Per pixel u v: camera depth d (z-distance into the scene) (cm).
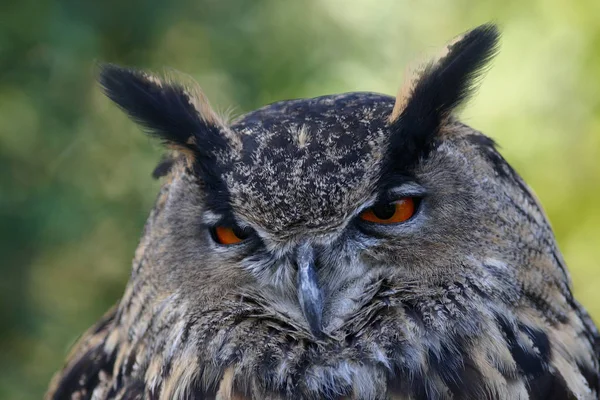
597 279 364
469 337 267
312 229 267
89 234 375
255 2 372
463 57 269
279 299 269
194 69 372
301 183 267
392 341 267
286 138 268
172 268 269
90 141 375
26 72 362
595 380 271
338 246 268
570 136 357
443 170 267
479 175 267
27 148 373
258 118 270
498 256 267
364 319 268
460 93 268
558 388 268
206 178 268
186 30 376
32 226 356
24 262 377
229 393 268
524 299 268
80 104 371
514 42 356
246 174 267
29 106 367
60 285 399
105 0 357
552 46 356
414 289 268
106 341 274
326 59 369
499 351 267
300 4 375
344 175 267
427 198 267
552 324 269
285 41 369
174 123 269
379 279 268
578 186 361
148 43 370
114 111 375
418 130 267
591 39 355
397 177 267
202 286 269
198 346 269
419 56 271
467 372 267
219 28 370
